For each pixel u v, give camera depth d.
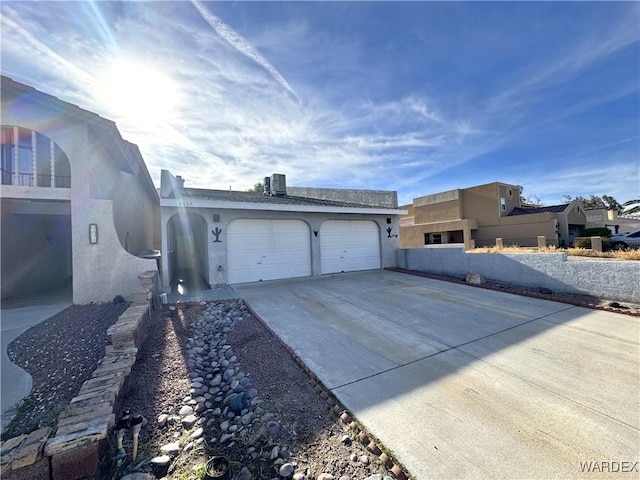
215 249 10.26
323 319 6.57
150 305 6.00
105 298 6.95
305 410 3.37
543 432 2.86
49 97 6.20
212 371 4.46
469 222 26.00
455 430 2.92
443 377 3.99
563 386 3.70
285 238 11.72
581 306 7.12
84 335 4.74
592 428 2.90
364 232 13.93
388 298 8.45
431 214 30.66
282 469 2.54
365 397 3.54
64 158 7.86
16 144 6.68
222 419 3.31
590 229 23.80
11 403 3.07
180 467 2.58
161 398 3.57
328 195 16.81
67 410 2.52
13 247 7.87
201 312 7.15
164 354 4.68
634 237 19.05
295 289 9.74
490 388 3.69
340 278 11.82
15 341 4.50
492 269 10.28
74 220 6.78
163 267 9.16
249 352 4.96
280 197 14.23
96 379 3.10
